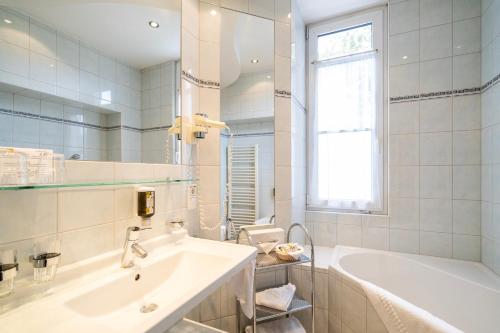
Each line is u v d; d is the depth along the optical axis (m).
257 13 1.75
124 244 0.91
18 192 0.67
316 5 2.18
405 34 2.02
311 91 2.42
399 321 1.12
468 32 1.85
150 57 1.15
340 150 2.28
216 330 1.10
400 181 2.03
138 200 1.00
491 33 1.68
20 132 0.70
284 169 1.84
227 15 1.65
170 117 1.27
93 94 0.90
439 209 1.93
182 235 1.21
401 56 2.03
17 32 0.69
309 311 1.71
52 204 0.75
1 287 0.60
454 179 1.89
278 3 1.84
